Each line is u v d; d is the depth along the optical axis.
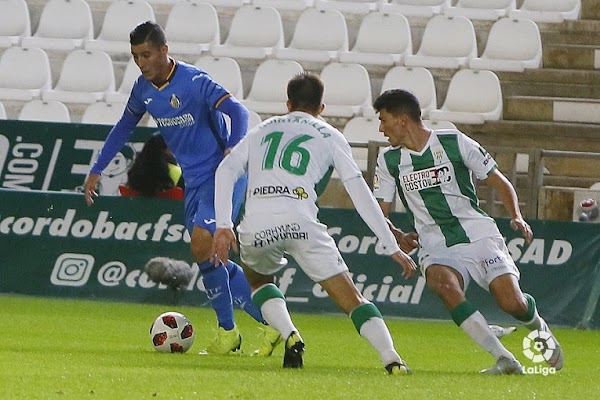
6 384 17.75
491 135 53.53
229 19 61.88
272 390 17.81
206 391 17.48
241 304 26.06
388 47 59.12
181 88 25.97
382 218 20.48
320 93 21.70
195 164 26.28
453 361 26.97
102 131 42.31
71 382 18.25
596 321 39.91
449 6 61.88
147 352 25.27
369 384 18.98
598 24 59.41
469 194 22.86
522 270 40.12
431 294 40.41
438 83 57.78
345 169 20.77
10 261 41.44
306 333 33.41
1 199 41.56
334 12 59.50
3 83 57.03
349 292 20.95
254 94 55.78
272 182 20.81
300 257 20.91
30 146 42.50
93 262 41.22
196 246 25.61
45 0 62.22
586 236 40.06
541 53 58.00
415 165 22.84
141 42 25.66
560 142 53.28
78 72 56.84
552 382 20.70
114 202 41.16
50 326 31.83
